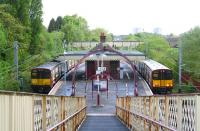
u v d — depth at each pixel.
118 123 33.16
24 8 79.75
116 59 81.81
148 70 70.75
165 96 12.32
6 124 7.19
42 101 11.08
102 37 71.31
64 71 77.25
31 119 9.35
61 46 113.25
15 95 7.78
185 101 9.62
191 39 71.50
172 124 11.18
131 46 114.44
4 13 70.69
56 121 14.52
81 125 30.12
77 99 30.03
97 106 60.38
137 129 21.95
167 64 81.06
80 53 81.88
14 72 60.53
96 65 83.81
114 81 82.31
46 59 83.19
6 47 65.69
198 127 8.60
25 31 76.19
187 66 69.38
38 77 60.75
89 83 79.12
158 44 109.56
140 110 20.30
